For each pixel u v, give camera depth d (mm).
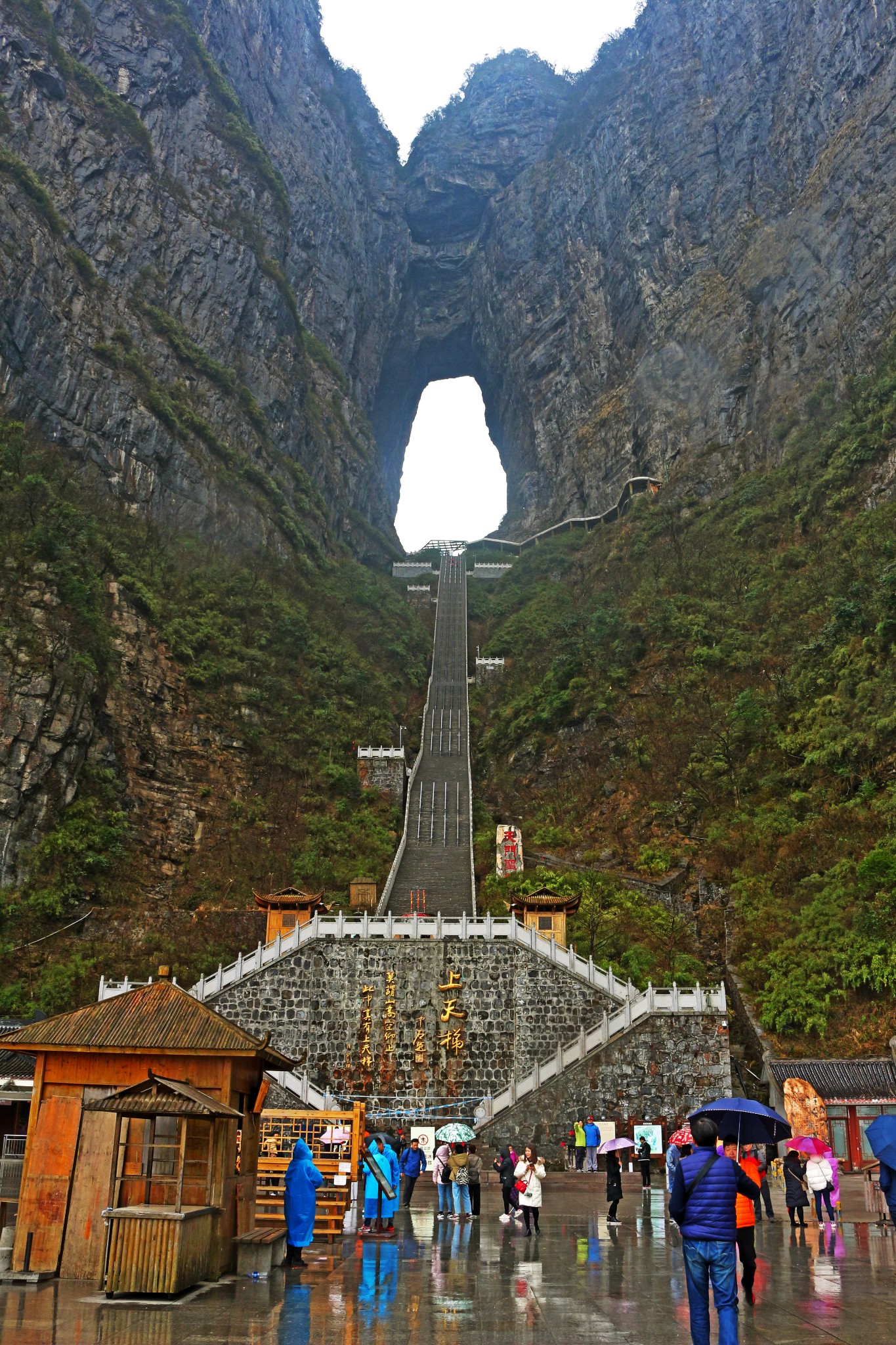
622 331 137750
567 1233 18781
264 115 143000
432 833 62406
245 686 70938
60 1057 14016
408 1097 35969
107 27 109000
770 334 106875
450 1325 10695
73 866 50344
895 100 99438
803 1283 13492
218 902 53062
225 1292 12383
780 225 113312
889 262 92438
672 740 64562
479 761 77188
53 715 53875
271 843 59938
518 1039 36594
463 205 171500
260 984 37375
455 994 37219
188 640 69500
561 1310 11586
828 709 57438
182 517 83438
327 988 37375
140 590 67750
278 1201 18125
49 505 64750
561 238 154375
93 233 93250
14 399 74000
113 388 81688
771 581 75438
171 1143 13664
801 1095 34188
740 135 127125
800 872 48938
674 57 143750
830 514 77125
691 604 76875
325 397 134625
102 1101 12414
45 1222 13336
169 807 59531
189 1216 12438
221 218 110500
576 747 70438
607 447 129125
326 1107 32531
